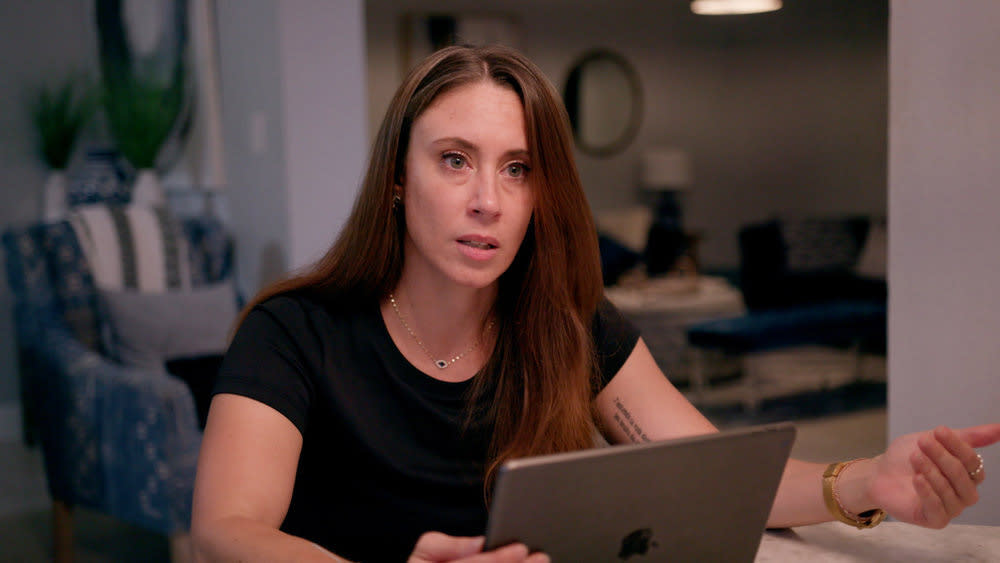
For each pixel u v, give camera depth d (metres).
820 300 6.27
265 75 3.37
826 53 7.93
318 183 3.34
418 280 1.03
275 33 3.25
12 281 3.56
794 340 4.88
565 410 1.07
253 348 1.00
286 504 0.94
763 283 6.50
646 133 8.29
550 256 1.05
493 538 0.64
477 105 0.95
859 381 5.19
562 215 1.03
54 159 4.34
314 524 1.05
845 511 0.95
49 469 2.92
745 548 0.78
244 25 3.54
